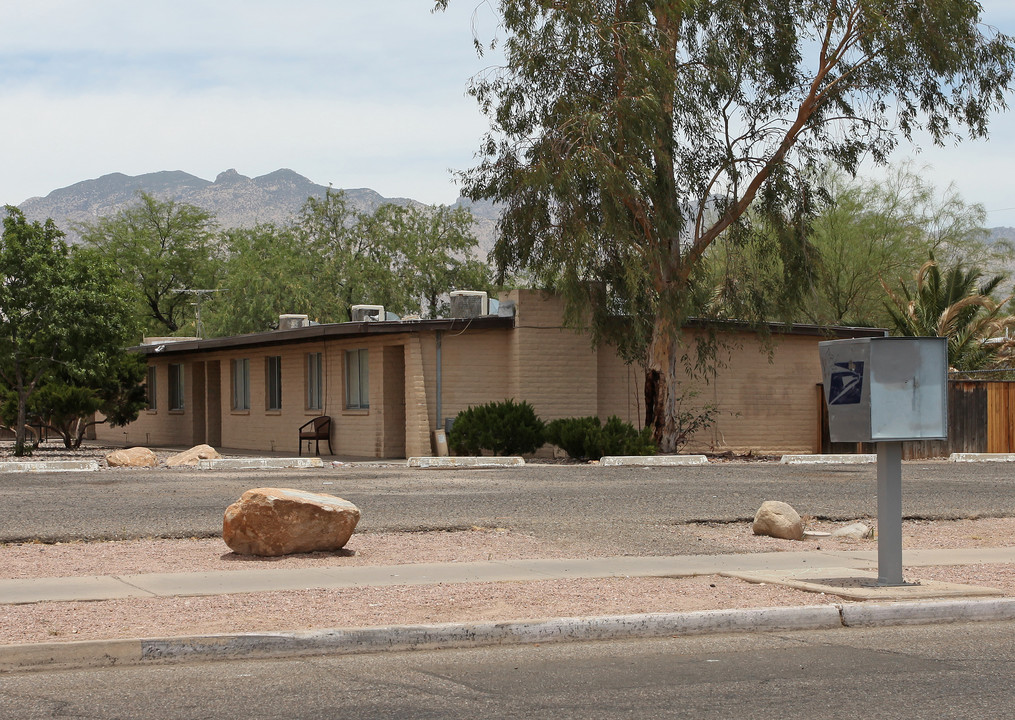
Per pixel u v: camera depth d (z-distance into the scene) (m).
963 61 27.56
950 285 41.62
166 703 7.11
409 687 7.52
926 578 11.70
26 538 13.60
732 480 22.17
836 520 16.38
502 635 8.96
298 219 75.25
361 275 69.50
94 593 10.38
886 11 27.53
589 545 13.75
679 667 8.14
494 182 29.03
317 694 7.34
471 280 70.56
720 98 28.50
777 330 32.09
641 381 31.59
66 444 33.91
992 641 9.14
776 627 9.62
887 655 8.57
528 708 6.96
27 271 28.38
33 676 7.86
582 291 27.33
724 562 12.57
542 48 27.42
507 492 19.41
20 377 29.52
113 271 29.94
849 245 47.50
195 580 11.12
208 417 39.00
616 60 27.03
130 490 19.41
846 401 11.10
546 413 29.64
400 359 30.19
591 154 25.97
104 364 29.66
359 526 14.86
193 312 78.19
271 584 10.92
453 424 28.28
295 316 39.62
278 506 12.65
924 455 31.38
